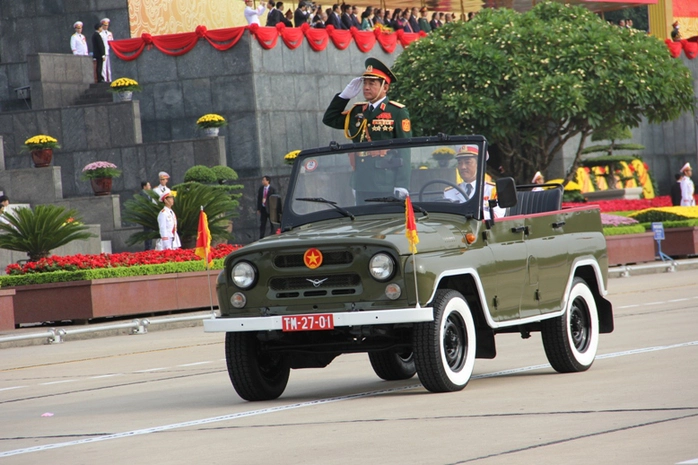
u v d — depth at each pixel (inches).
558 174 3432.6
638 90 2738.7
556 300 832.3
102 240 2539.4
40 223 1919.3
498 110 2701.8
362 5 3713.1
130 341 1492.4
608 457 510.9
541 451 533.0
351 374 940.6
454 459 526.6
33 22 3282.5
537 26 2780.5
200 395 857.5
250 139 2837.1
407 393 775.1
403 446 568.4
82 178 2603.3
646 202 3309.5
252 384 776.9
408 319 711.1
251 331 772.0
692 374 773.3
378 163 819.4
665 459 499.2
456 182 797.9
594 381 776.3
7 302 1688.0
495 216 876.6
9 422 781.3
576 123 2874.0
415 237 714.2
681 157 3905.0
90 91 2994.6
